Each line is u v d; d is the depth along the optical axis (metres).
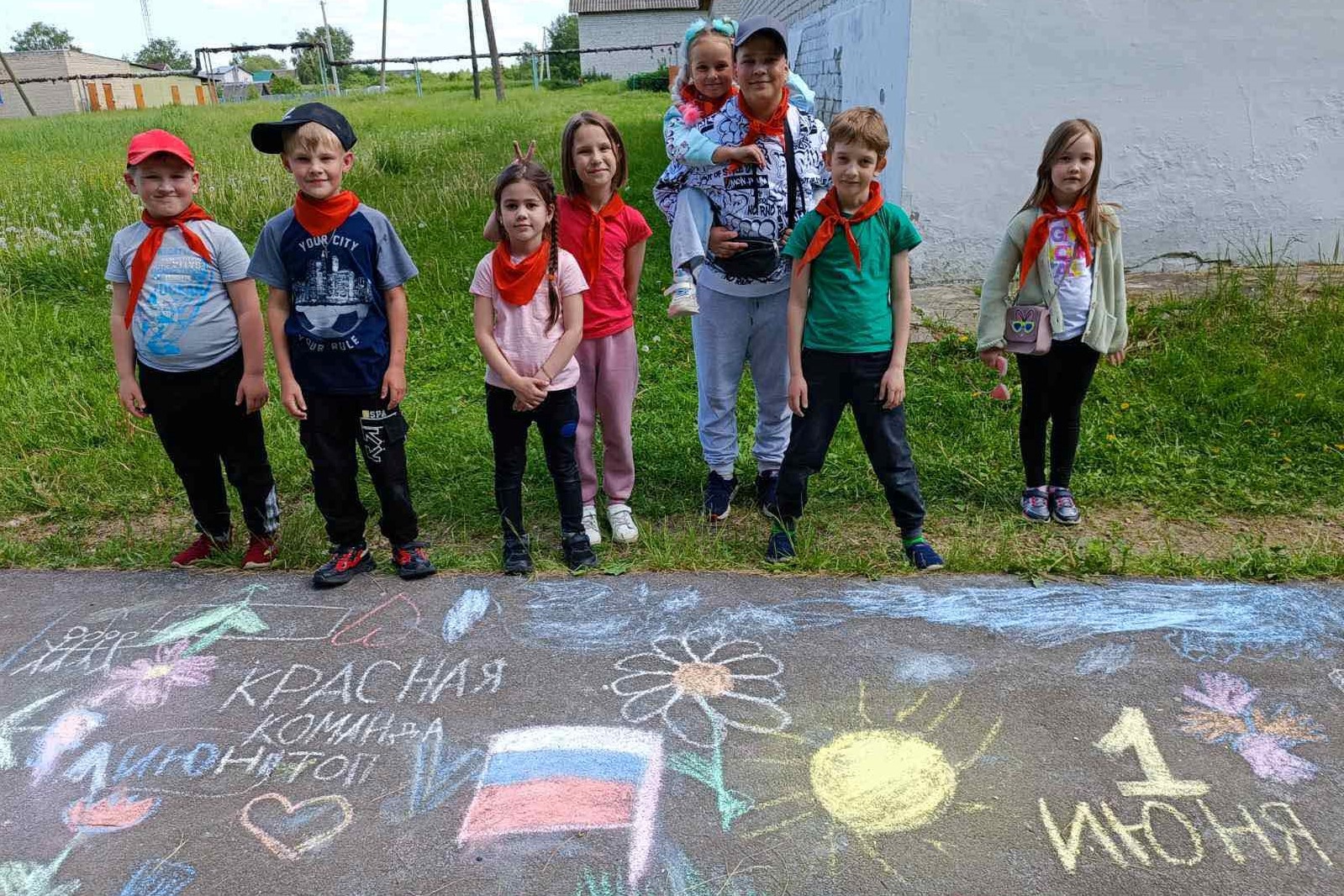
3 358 5.72
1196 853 2.03
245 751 2.42
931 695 2.57
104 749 2.44
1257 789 2.21
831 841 2.08
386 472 3.16
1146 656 2.74
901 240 3.08
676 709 2.54
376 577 3.31
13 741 2.47
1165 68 6.08
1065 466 3.71
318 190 2.95
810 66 10.38
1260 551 3.25
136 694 2.66
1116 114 6.19
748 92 3.22
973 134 6.24
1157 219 6.38
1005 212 6.38
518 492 3.33
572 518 3.33
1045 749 2.36
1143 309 5.49
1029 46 6.07
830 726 2.46
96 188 10.26
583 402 3.46
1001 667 2.70
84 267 7.63
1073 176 3.37
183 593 3.23
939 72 6.14
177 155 3.01
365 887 1.98
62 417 4.72
